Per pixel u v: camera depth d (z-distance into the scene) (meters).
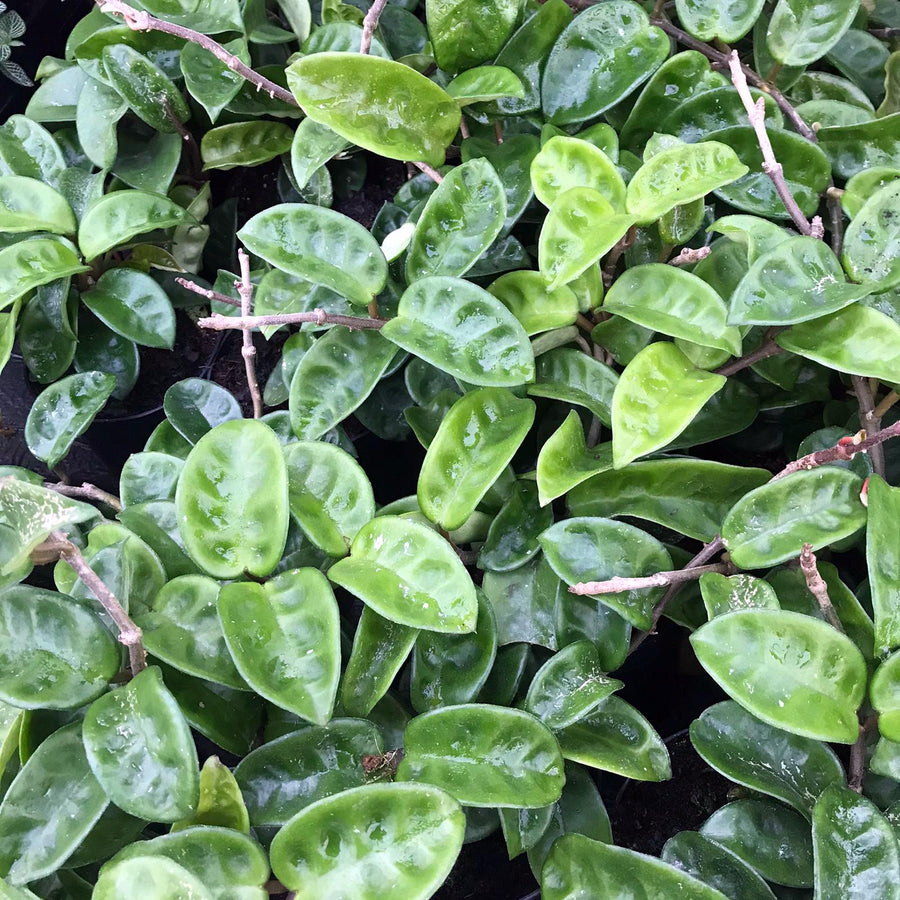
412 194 0.42
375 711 0.33
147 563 0.32
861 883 0.26
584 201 0.33
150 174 0.44
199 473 0.31
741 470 0.33
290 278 0.40
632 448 0.31
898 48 0.45
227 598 0.30
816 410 0.39
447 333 0.34
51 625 0.29
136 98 0.43
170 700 0.27
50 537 0.27
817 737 0.28
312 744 0.30
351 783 0.30
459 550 0.35
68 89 0.47
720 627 0.29
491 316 0.33
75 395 0.41
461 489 0.33
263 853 0.27
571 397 0.34
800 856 0.30
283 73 0.44
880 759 0.28
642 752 0.31
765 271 0.31
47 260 0.40
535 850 0.32
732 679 0.28
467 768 0.29
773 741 0.31
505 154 0.39
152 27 0.35
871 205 0.32
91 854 0.30
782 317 0.30
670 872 0.28
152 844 0.27
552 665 0.31
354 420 0.45
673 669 0.40
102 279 0.43
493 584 0.34
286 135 0.47
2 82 0.55
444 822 0.27
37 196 0.42
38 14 0.55
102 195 0.43
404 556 0.31
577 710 0.30
